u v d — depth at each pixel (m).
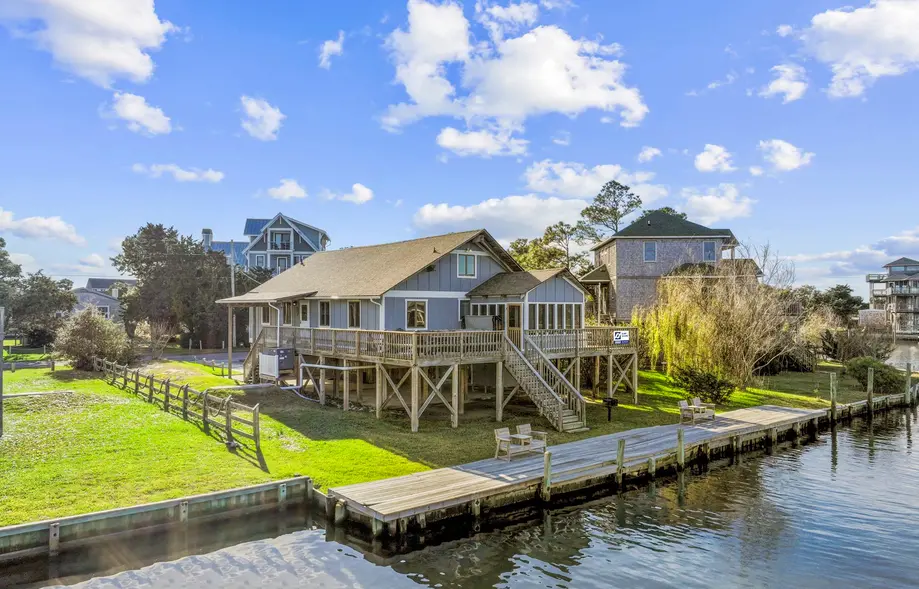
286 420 19.80
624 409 24.58
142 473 13.61
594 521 13.58
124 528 11.16
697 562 11.45
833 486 16.56
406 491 12.96
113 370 27.84
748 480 17.12
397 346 19.83
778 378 37.22
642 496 15.47
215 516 12.11
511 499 13.74
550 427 20.45
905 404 31.55
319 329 24.50
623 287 42.25
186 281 48.38
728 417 23.17
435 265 24.77
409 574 10.71
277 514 12.85
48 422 18.58
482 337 20.89
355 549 11.73
